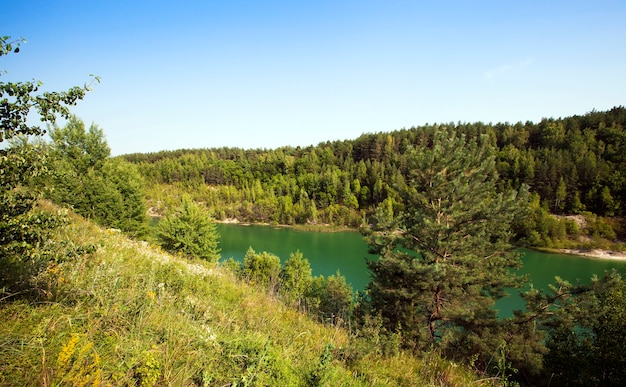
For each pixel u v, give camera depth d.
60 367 2.46
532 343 9.48
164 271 6.35
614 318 8.55
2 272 3.58
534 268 44.72
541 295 10.11
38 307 3.37
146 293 4.46
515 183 71.44
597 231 59.03
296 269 26.69
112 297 3.99
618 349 8.30
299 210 86.75
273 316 6.13
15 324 2.91
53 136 17.62
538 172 71.19
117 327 3.38
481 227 11.29
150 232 22.08
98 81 3.24
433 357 6.44
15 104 2.75
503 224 11.63
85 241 6.59
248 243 61.22
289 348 4.51
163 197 106.62
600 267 45.28
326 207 91.00
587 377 8.68
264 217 90.56
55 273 4.01
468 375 5.65
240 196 105.31
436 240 10.90
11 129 2.85
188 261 9.99
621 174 66.50
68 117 3.13
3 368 2.37
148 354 2.90
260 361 3.42
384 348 6.15
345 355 5.12
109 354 2.90
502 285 11.34
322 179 98.19
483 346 9.27
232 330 4.53
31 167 3.02
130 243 8.80
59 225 3.44
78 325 3.23
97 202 17.50
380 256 11.41
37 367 2.49
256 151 161.38
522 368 9.36
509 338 9.71
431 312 11.35
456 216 11.20
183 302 4.99
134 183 20.38
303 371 3.85
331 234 73.00
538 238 55.28
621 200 66.00
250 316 5.49
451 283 10.56
